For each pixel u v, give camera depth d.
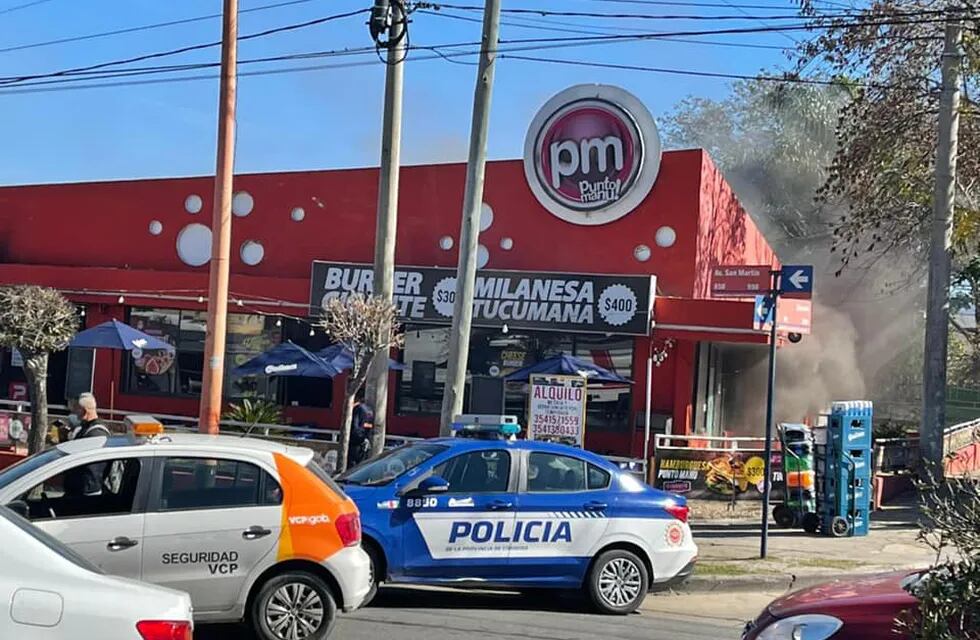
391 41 14.97
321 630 8.05
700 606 11.23
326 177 21.91
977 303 28.19
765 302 13.25
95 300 22.73
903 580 6.22
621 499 10.50
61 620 4.64
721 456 16.47
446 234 20.73
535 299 18.78
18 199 24.70
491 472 10.33
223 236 14.42
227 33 14.41
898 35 21.34
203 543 7.81
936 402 18.58
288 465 8.18
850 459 14.96
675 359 18.81
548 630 9.41
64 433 17.88
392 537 9.90
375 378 15.12
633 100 19.17
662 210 19.09
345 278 20.30
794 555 13.35
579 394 14.45
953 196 18.97
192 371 22.52
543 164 19.84
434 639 8.81
